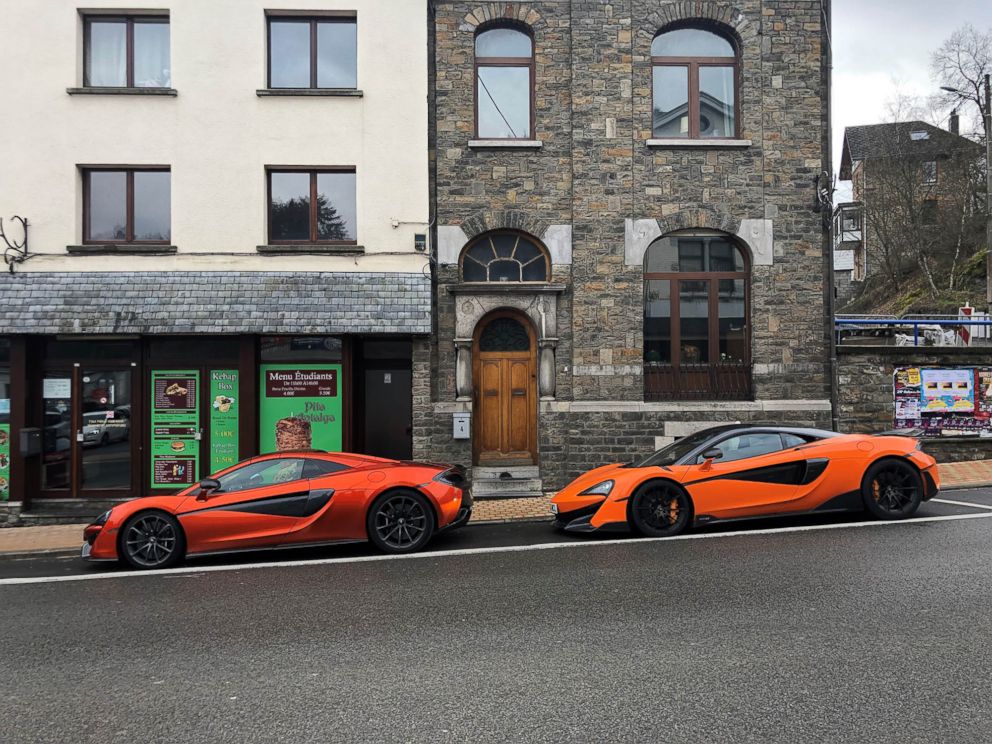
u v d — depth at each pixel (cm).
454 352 1174
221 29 1152
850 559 651
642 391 1174
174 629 525
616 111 1184
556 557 716
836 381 1187
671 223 1184
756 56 1196
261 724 362
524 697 383
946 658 420
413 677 416
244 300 1114
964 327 1552
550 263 1189
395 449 1177
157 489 1133
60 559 834
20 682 429
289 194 1179
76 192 1135
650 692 384
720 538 763
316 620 536
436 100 1184
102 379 1141
